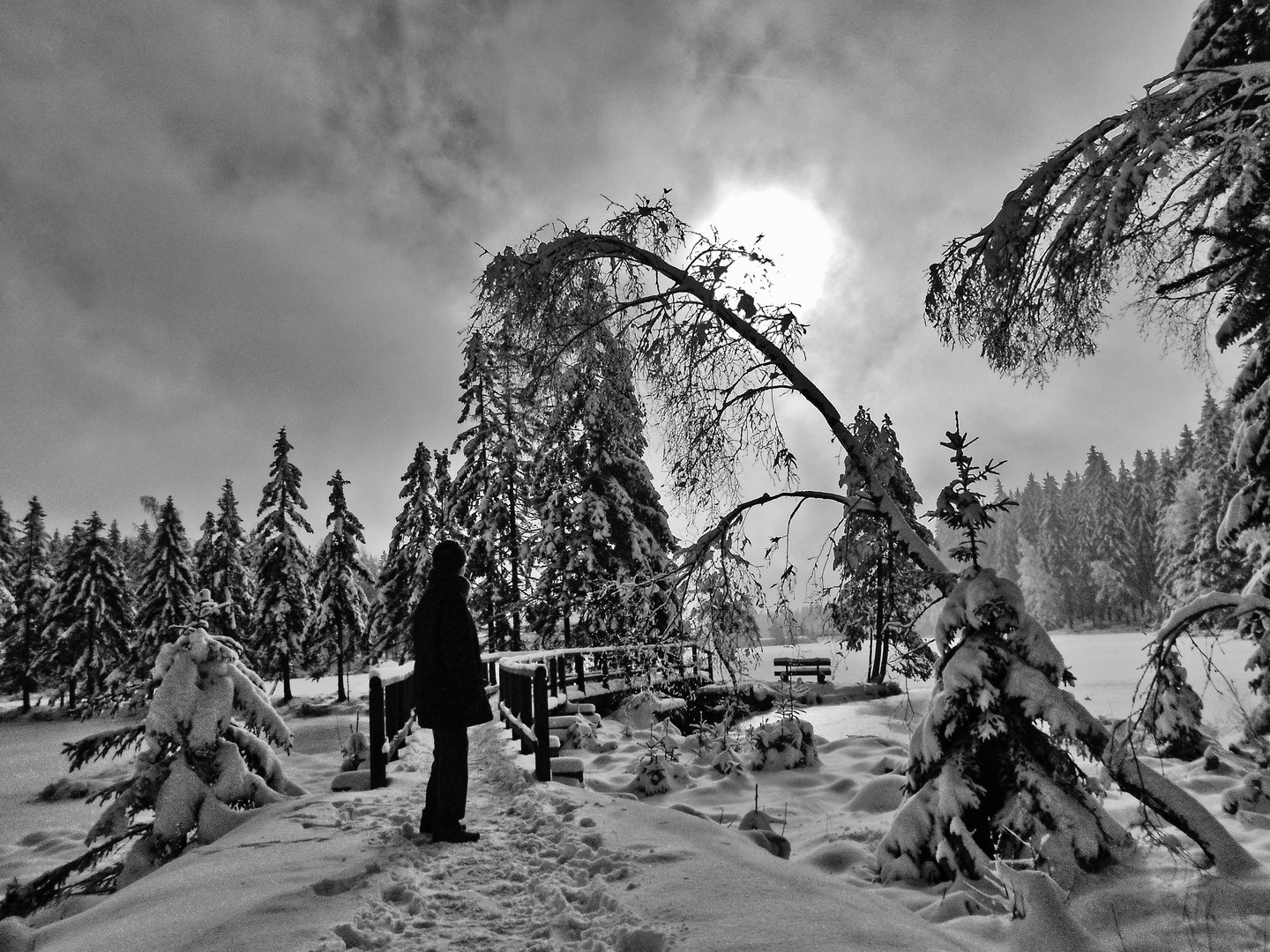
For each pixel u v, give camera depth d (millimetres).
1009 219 7035
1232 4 8086
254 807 6848
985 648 5910
